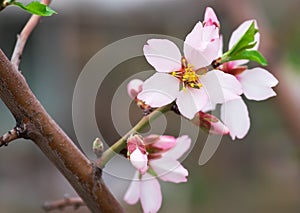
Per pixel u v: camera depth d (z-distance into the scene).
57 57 1.58
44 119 0.44
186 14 1.36
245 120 0.46
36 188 1.59
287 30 1.40
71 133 1.58
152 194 0.49
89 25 1.50
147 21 1.42
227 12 1.08
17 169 1.62
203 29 0.43
